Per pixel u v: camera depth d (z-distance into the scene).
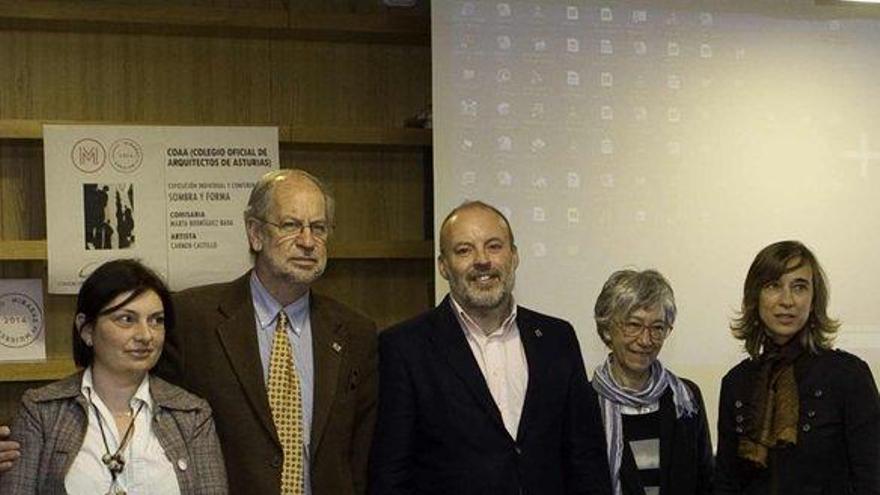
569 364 2.93
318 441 2.75
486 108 4.36
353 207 4.64
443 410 2.80
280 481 2.71
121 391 2.60
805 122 4.66
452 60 4.33
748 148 4.61
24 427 2.53
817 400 2.92
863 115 4.71
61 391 2.57
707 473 3.12
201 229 4.28
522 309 3.02
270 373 2.78
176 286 4.24
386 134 4.46
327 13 4.41
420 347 2.87
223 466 2.63
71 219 4.14
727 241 4.57
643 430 3.03
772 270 2.99
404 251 4.48
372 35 4.52
